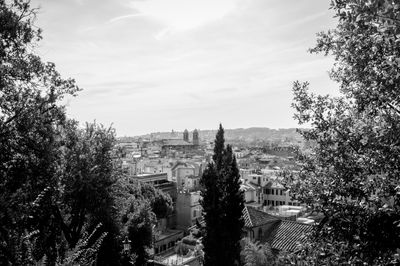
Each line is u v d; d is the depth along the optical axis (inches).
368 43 279.9
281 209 2361.0
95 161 952.3
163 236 2635.3
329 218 336.2
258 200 3449.8
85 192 924.6
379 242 296.4
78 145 948.6
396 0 202.8
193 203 3312.0
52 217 878.4
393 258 283.3
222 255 1007.0
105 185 966.4
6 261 408.2
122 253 1033.5
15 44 708.0
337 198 334.6
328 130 377.7
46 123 785.6
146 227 1396.4
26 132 724.7
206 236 1040.2
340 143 358.3
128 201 1350.9
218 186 1058.1
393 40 232.1
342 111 403.2
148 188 2819.9
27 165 736.3
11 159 707.4
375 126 318.0
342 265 307.9
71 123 939.3
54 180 780.6
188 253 2050.9
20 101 740.7
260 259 991.6
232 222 1038.4
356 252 306.5
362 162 327.3
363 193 321.1
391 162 301.1
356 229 310.7
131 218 1380.4
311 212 367.6
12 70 716.0
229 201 1037.8
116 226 1014.4
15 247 417.1
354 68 340.8
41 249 669.3
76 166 917.2
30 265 422.0
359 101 363.3
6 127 688.4
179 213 3302.2
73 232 935.7
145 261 1355.8
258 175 3801.7
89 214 1010.7
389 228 296.2
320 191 354.3
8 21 675.4
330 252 320.8
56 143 848.3
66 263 419.5
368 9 214.8
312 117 403.2
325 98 407.2
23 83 751.1
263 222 1181.7
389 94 290.8
